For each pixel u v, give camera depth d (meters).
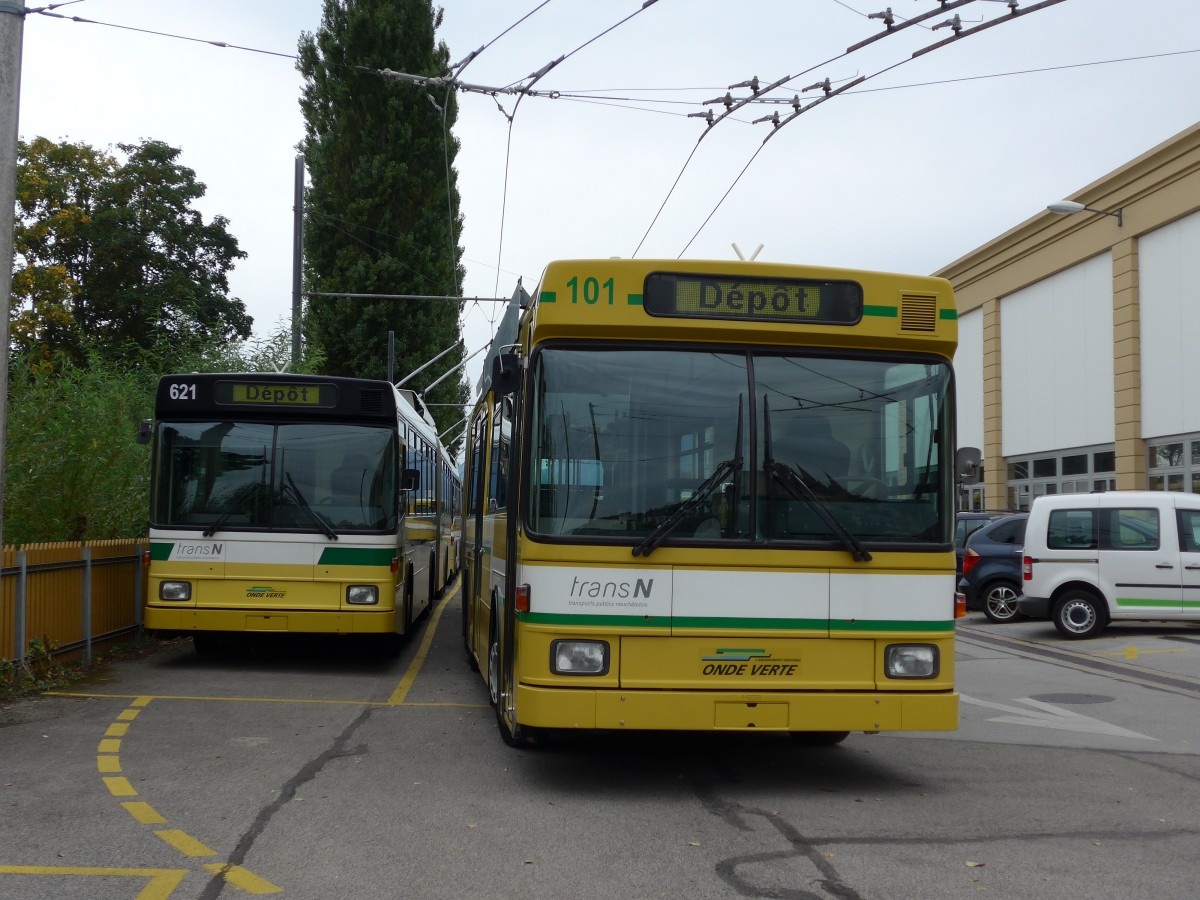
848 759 8.22
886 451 7.04
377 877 5.24
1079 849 5.84
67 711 9.40
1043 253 30.67
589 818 6.37
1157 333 26.27
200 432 11.96
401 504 12.41
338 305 36.41
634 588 6.70
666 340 6.99
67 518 14.03
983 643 16.41
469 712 9.91
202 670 12.03
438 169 37.41
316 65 37.00
